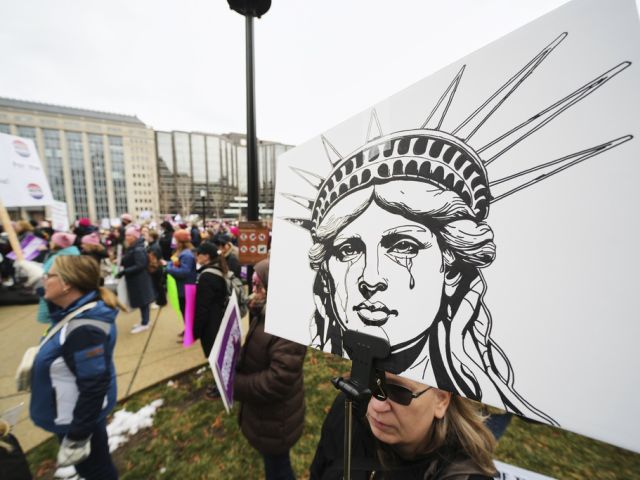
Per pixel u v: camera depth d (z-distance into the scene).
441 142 0.46
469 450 0.66
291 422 1.58
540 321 0.37
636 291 0.31
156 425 2.48
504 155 0.40
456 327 0.44
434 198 0.47
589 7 0.34
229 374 1.41
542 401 0.36
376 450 0.80
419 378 0.46
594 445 2.21
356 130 0.58
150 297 4.39
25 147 3.66
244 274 4.52
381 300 0.52
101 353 1.44
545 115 0.37
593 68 0.34
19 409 1.15
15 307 5.54
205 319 2.59
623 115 0.32
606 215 0.33
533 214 0.38
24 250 5.50
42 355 1.42
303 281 0.68
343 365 3.51
